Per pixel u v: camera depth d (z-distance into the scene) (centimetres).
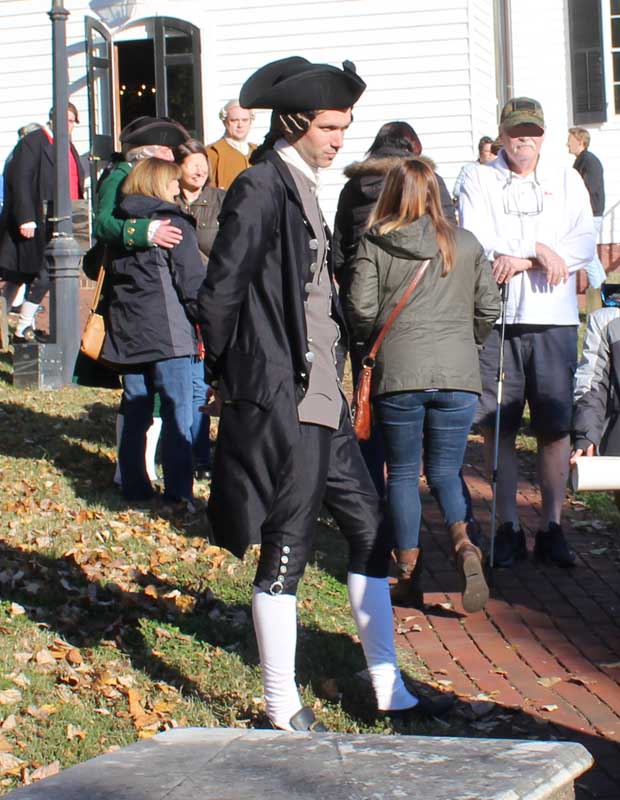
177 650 869
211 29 2892
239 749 357
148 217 1154
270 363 670
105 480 1328
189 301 1162
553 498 1114
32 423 1569
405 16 2831
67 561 1035
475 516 1296
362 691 816
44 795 328
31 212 2091
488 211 1079
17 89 2947
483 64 2975
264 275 674
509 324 1077
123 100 3055
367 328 929
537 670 880
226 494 678
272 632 691
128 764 347
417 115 2850
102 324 1191
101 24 2877
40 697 768
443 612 1005
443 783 322
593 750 742
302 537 688
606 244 3262
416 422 938
